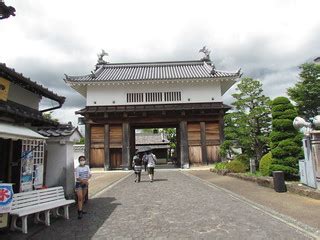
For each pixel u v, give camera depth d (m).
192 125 28.67
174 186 14.30
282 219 7.01
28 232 6.50
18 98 9.01
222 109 28.23
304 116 25.39
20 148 8.55
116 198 11.20
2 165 7.98
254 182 14.30
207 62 34.28
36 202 7.33
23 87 9.05
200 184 14.88
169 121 28.53
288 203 8.95
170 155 54.97
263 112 19.48
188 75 30.19
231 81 29.58
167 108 28.00
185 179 17.73
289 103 13.59
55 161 10.27
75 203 10.12
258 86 20.39
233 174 17.73
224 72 30.09
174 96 29.34
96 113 28.33
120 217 7.82
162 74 31.31
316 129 10.93
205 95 29.30
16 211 6.52
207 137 28.41
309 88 24.86
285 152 12.95
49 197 7.86
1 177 7.91
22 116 7.69
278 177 11.39
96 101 29.28
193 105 28.89
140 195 11.72
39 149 9.88
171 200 10.22
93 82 28.73
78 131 11.06
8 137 6.23
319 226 6.29
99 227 6.82
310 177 10.73
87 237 6.02
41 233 6.42
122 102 29.28
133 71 33.28
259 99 19.95
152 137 53.94
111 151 28.53
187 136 28.36
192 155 28.19
